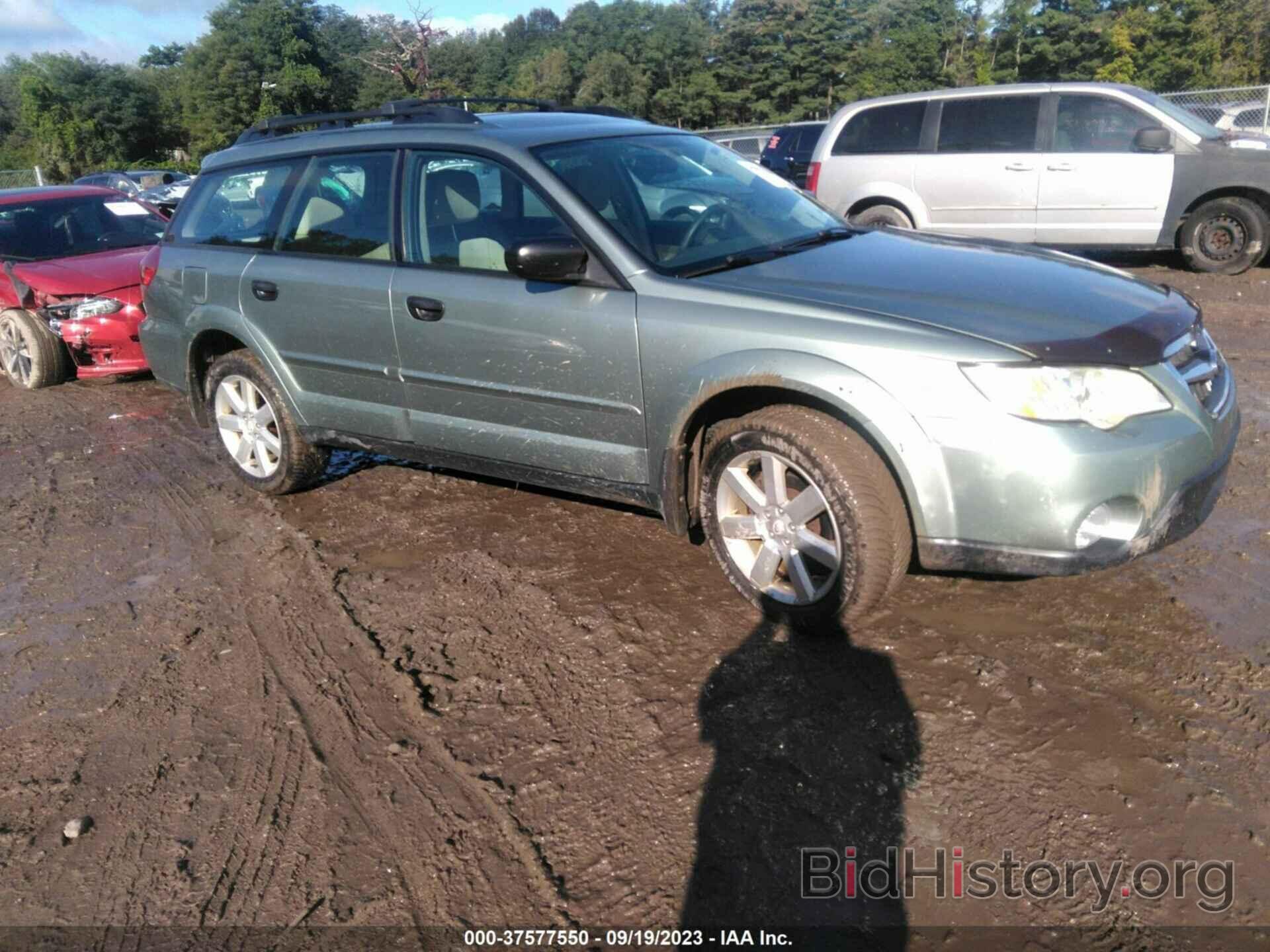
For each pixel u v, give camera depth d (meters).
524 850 2.57
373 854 2.61
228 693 3.39
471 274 3.96
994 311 3.16
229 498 5.21
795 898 2.37
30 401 7.64
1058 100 9.33
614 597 3.79
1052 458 2.89
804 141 17.61
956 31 54.25
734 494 3.49
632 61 66.19
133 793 2.92
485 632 3.63
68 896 2.55
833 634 3.41
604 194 3.83
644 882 2.45
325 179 4.56
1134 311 3.25
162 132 68.12
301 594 4.05
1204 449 3.08
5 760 3.11
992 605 3.51
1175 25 48.50
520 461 4.04
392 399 4.36
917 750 2.81
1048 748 2.78
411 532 4.58
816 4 56.22
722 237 3.88
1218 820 2.49
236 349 5.16
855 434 3.17
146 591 4.20
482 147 4.00
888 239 4.10
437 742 3.03
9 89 73.25
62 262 7.95
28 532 4.93
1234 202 8.98
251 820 2.77
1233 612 3.36
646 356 3.49
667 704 3.11
